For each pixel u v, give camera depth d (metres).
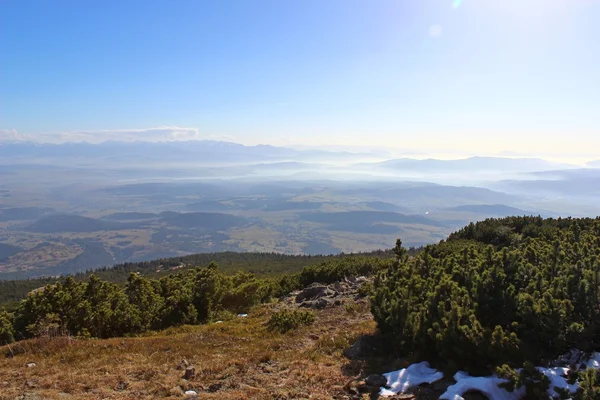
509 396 5.43
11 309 21.30
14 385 7.19
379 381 6.61
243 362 8.20
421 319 7.32
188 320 15.57
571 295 6.45
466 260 10.25
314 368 7.54
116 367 8.20
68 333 12.09
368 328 10.17
